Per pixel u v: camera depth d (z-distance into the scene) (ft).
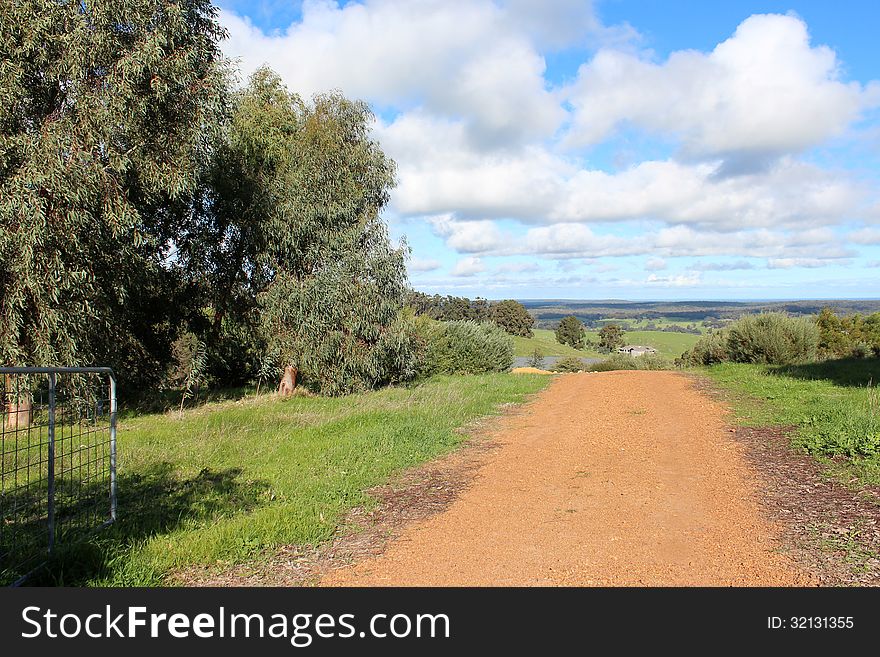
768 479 20.61
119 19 35.22
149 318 52.80
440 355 73.56
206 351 54.90
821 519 16.08
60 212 33.73
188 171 39.58
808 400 35.53
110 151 35.53
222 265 55.88
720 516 17.07
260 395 57.16
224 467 25.43
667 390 47.21
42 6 33.53
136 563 14.84
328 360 52.75
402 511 19.26
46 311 34.32
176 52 38.06
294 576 14.35
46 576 13.97
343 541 16.66
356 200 55.42
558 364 181.57
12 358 34.04
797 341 62.13
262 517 18.03
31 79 34.81
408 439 29.48
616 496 19.58
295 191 52.21
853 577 12.57
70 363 34.78
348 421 35.09
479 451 28.14
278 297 51.62
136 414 45.01
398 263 55.42
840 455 22.30
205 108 39.96
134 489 21.88
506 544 15.70
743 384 46.52
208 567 14.98
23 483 19.10
